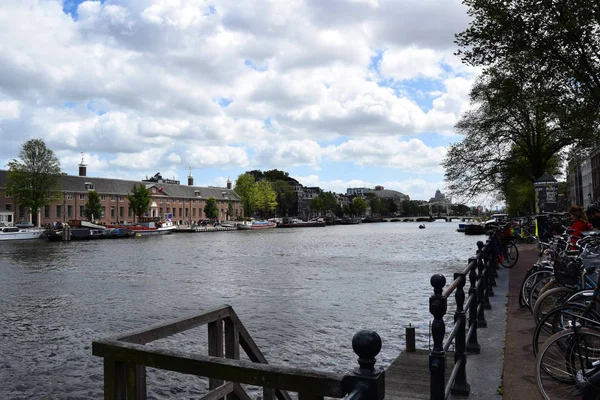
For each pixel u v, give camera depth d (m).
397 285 19.09
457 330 4.63
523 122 31.70
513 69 19.80
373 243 50.31
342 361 9.74
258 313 14.31
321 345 10.80
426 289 17.91
